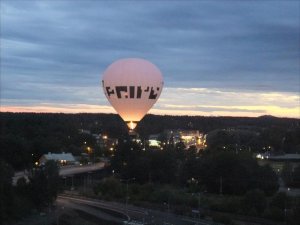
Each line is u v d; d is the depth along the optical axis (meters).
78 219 117.25
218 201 135.25
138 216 120.56
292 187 170.25
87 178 193.38
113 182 157.50
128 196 147.75
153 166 187.88
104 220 115.94
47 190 132.25
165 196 140.62
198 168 174.75
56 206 133.62
